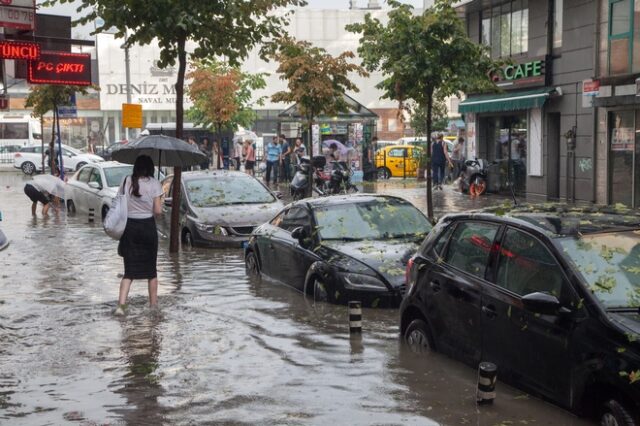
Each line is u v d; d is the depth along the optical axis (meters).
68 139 62.25
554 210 7.29
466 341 7.05
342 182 27.58
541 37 25.50
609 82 21.64
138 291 11.52
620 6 21.77
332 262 10.34
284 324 9.27
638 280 5.95
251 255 12.98
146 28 14.09
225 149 40.72
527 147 26.69
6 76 19.11
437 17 16.05
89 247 16.27
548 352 5.98
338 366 7.52
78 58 15.93
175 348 8.31
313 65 22.30
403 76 16.55
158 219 18.47
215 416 6.24
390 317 9.49
